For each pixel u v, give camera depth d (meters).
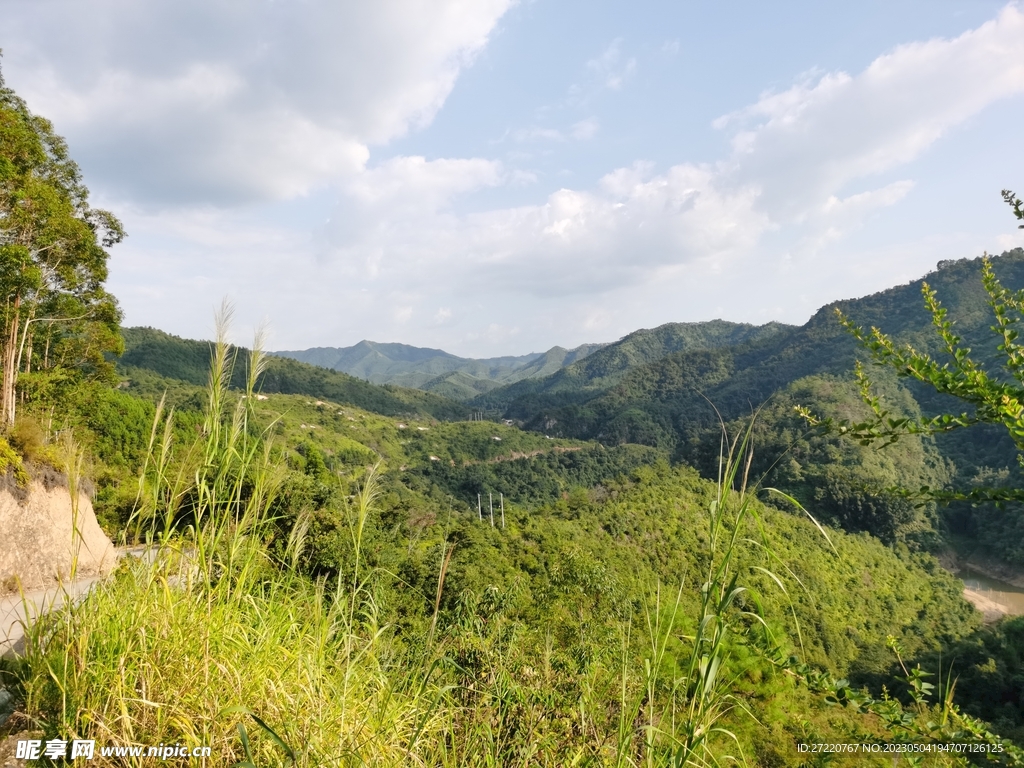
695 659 2.12
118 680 2.52
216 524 3.20
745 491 2.20
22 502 9.41
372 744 2.60
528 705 3.62
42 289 18.53
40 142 18.28
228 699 2.57
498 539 26.70
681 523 39.22
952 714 2.95
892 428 2.99
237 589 3.00
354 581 3.52
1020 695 18.84
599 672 3.97
